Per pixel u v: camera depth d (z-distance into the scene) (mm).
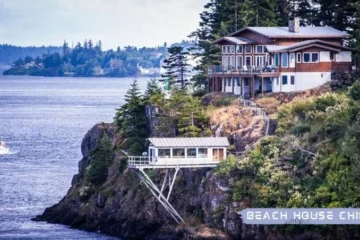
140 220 184625
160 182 185750
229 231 169625
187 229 173875
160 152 178125
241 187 171750
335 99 186000
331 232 160875
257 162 173250
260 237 165875
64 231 191500
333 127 175000
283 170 171625
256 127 187875
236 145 186375
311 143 175500
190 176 182000
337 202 161125
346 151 166875
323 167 168000
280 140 178250
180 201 181125
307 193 165125
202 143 179625
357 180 162625
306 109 187125
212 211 172750
